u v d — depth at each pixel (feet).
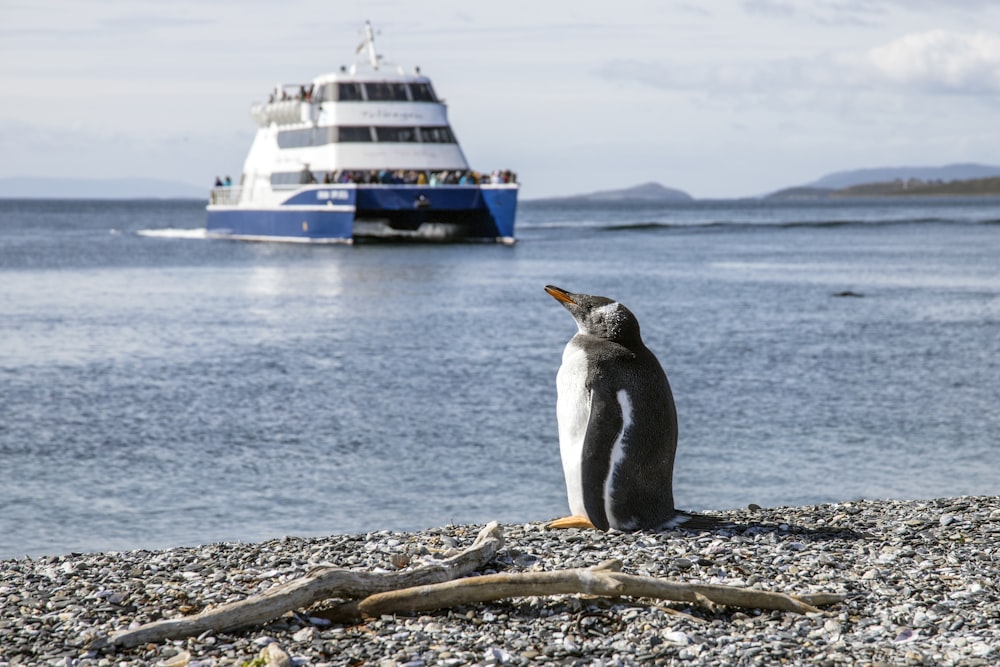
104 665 34.91
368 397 122.01
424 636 37.09
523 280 307.37
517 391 126.21
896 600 40.98
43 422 106.73
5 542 66.39
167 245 503.20
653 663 34.65
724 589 39.63
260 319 210.38
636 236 633.61
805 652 35.45
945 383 129.39
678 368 143.84
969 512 57.98
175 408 114.83
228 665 34.55
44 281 303.68
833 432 100.48
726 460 88.99
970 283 292.81
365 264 367.45
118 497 77.92
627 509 52.54
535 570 45.32
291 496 78.28
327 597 39.70
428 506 75.36
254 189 479.82
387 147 410.11
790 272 341.00
